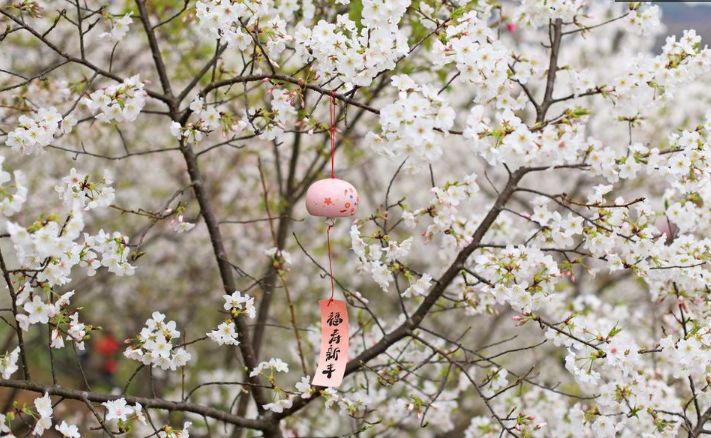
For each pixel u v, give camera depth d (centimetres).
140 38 562
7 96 436
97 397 296
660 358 439
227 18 287
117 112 308
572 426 386
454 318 744
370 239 329
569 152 269
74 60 322
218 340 295
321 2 410
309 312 728
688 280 324
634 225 308
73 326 278
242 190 723
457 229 353
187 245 746
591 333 304
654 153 308
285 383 730
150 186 736
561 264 325
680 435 415
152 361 294
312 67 296
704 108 700
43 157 647
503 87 310
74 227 238
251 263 739
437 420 452
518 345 744
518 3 405
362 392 390
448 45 285
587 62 724
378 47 269
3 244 488
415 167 322
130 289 771
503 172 787
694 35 320
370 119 618
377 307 739
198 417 617
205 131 312
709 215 351
